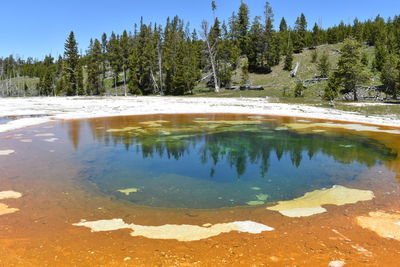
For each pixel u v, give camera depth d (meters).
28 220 6.10
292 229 5.72
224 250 4.89
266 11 69.31
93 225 5.92
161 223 6.09
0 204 6.97
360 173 9.83
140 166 10.76
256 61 64.38
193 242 5.19
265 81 56.28
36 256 4.66
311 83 49.28
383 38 63.09
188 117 24.47
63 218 6.25
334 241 5.18
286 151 13.11
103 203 7.25
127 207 7.03
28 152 12.29
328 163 11.17
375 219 6.13
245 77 56.53
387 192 7.89
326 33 77.81
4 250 4.84
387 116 23.66
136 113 26.73
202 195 7.99
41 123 20.39
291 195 7.98
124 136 16.12
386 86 40.00
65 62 68.06
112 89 70.88
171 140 15.28
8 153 12.05
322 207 6.93
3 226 5.78
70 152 12.48
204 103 36.62
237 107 31.41
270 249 4.91
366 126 19.50
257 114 26.39
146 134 16.77
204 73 69.38
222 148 13.70
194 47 69.62
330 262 4.50
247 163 11.36
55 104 36.22
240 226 5.91
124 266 4.38
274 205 7.21
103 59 72.25
